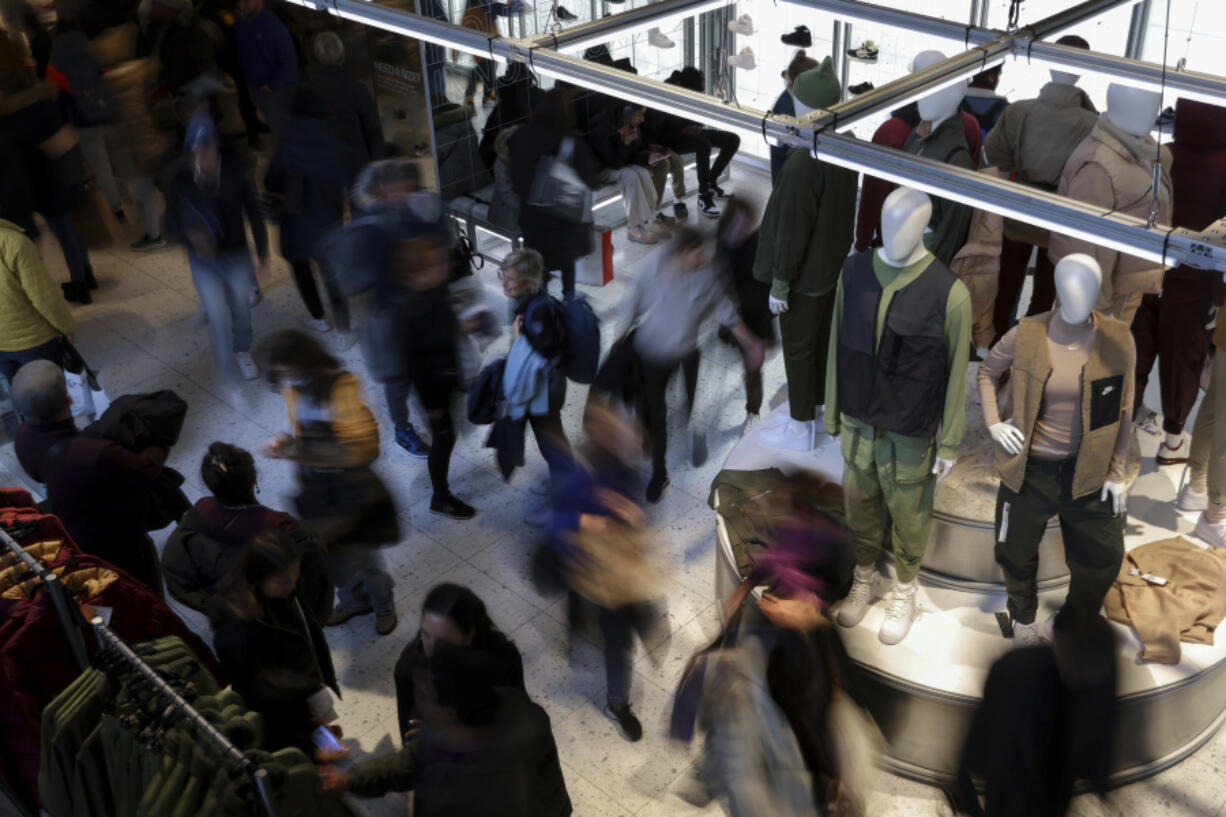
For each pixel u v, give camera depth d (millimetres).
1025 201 2609
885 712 4086
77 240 7156
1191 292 4508
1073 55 3287
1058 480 3771
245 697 3682
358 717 4457
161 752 2783
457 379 5215
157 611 3770
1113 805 3928
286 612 3742
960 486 4387
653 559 5129
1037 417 3707
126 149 7551
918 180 2754
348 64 7062
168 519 4766
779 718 3361
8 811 3850
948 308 3568
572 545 4195
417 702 3229
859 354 3742
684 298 5008
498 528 5426
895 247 3543
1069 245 4477
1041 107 4766
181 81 7312
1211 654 3967
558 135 6367
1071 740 3623
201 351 6816
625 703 4309
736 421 6105
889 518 4340
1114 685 3660
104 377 6582
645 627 4547
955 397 3689
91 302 7332
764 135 2969
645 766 4195
